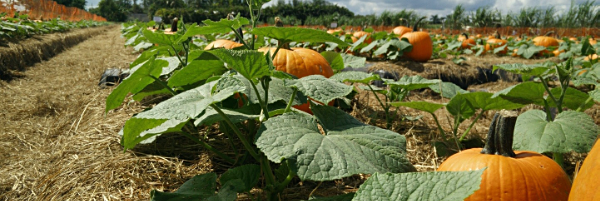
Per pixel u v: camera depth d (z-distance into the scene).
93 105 4.16
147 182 2.25
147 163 2.44
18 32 9.70
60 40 11.52
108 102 1.96
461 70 6.36
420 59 6.95
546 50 9.49
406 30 9.57
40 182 2.48
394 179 1.00
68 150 2.84
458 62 6.68
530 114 2.32
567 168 2.66
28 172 2.74
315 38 2.18
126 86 1.95
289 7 58.38
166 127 1.88
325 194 2.19
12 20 11.63
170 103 1.53
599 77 3.08
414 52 6.87
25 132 3.78
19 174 2.72
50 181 2.39
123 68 5.66
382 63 6.40
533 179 1.64
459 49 10.52
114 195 2.13
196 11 42.25
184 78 2.07
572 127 2.03
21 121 4.16
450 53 8.93
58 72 7.23
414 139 3.14
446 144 2.97
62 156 2.78
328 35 2.08
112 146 2.77
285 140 1.36
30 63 8.08
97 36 19.98
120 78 5.34
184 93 1.68
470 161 1.78
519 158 1.78
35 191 2.39
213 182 1.69
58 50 10.75
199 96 1.62
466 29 25.55
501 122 1.78
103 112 3.69
